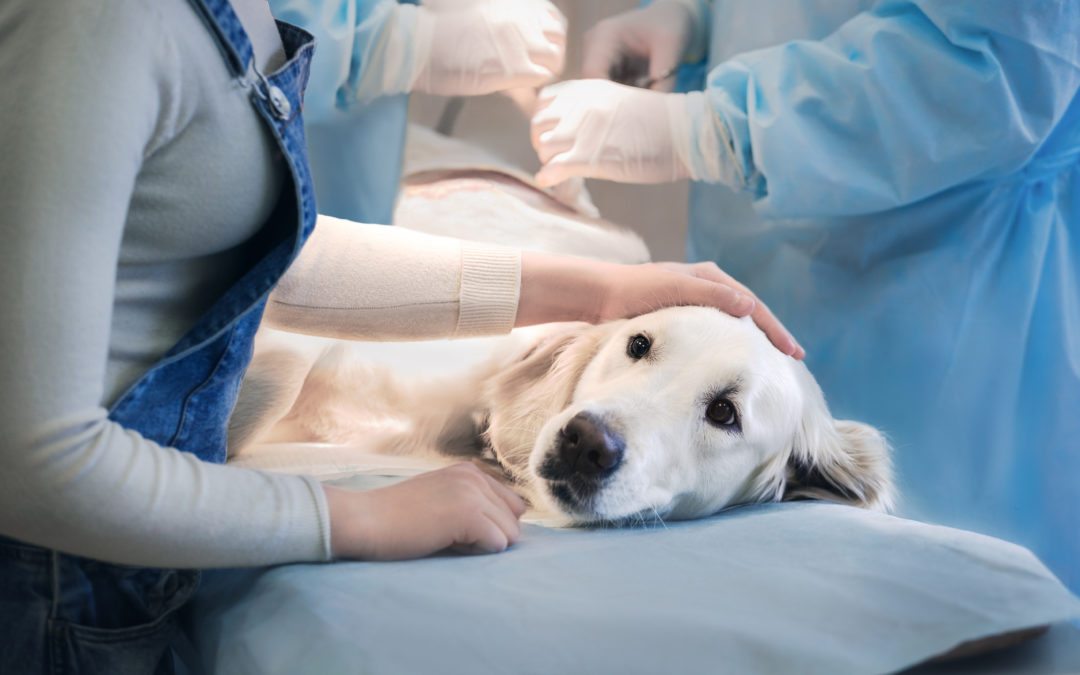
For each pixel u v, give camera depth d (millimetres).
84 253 609
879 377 1719
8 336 597
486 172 1914
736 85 1818
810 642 675
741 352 1277
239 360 878
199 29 681
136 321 782
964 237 1656
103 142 610
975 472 1600
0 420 606
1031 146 1551
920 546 902
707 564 858
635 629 698
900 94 1576
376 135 1893
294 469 1387
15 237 596
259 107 735
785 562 860
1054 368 1567
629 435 1183
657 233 1978
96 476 631
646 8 2008
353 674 666
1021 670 703
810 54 1701
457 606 734
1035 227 1600
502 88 1878
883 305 1718
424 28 1808
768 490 1341
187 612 939
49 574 759
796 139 1691
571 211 1938
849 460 1405
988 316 1627
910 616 720
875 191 1662
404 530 835
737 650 674
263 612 779
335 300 1106
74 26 617
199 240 756
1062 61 1474
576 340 1448
